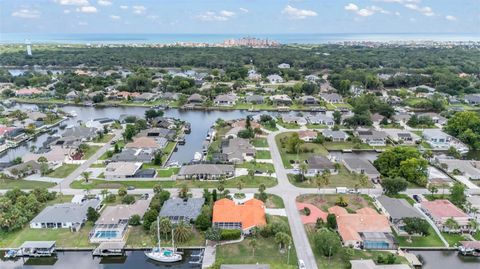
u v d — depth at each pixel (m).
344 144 164.25
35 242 88.06
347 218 94.69
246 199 109.12
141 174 126.25
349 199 110.88
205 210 97.56
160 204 104.38
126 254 88.06
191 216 97.19
